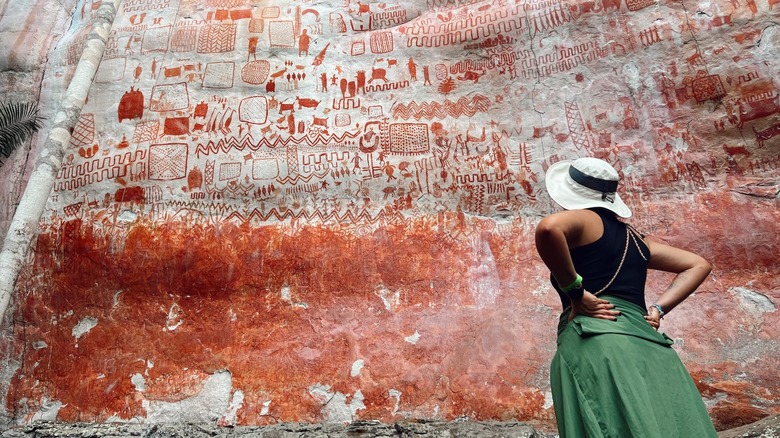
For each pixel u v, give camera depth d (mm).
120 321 5562
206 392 5223
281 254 5766
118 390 5270
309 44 6812
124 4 7273
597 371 2330
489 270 5609
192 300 5617
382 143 6199
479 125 6219
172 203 6016
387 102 6422
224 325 5504
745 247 5277
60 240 5922
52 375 5422
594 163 2803
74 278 5762
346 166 6121
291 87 6555
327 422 5059
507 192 5906
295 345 5391
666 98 5918
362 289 5602
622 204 2834
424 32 6770
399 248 5746
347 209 5957
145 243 5828
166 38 6910
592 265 2574
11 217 6191
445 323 5406
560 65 6328
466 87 6422
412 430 4832
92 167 6234
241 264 5738
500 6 6727
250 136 6305
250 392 5203
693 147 5703
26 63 7129
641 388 2248
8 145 6262
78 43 7047
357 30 6898
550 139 6051
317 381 5230
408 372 5219
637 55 6137
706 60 5887
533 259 5598
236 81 6602
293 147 6234
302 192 6043
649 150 5805
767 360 4855
